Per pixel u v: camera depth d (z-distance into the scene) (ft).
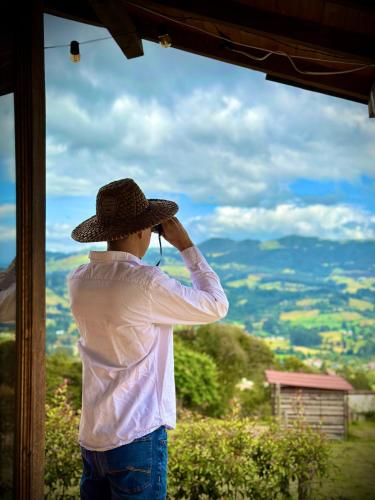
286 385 34.99
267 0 7.59
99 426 4.83
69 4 9.30
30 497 5.89
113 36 9.50
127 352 4.98
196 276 5.43
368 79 10.03
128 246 5.37
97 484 5.14
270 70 10.11
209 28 9.33
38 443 6.03
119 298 4.95
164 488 5.00
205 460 13.20
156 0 7.88
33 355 6.02
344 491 16.76
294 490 14.99
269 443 14.03
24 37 6.35
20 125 6.29
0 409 6.06
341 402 34.35
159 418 4.95
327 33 7.89
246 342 42.70
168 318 5.07
